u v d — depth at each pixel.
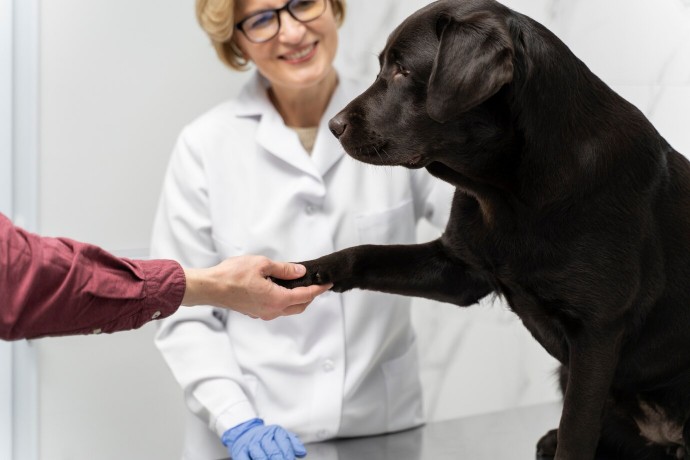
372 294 1.72
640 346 1.32
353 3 2.36
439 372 2.38
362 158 1.33
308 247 1.71
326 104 1.82
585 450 1.24
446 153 1.29
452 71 1.15
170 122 2.28
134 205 2.26
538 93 1.22
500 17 1.22
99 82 2.19
